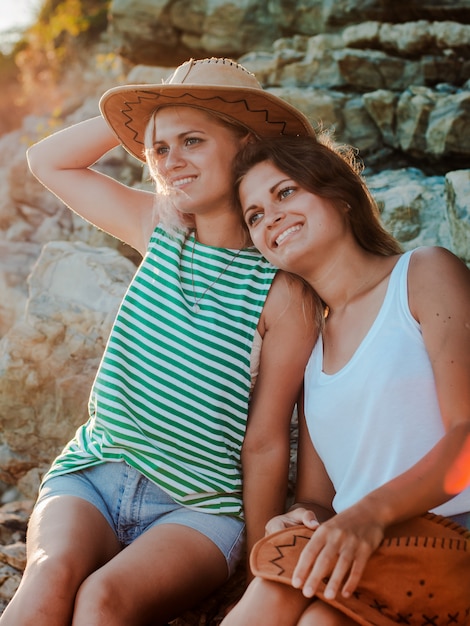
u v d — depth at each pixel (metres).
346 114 4.98
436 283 2.48
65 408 3.93
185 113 2.86
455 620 2.20
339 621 2.14
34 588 2.42
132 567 2.50
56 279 4.15
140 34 6.28
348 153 3.03
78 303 4.02
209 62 2.97
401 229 4.12
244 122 2.89
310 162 2.66
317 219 2.62
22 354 3.98
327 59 5.29
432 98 4.72
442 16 5.10
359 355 2.51
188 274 2.91
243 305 2.85
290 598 2.20
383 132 4.91
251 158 2.73
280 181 2.65
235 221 2.93
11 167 6.13
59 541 2.55
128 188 3.19
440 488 2.23
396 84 5.08
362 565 2.11
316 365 2.70
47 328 4.00
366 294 2.62
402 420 2.42
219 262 2.91
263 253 2.72
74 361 3.94
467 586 2.20
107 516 2.77
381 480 2.44
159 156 2.95
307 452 2.79
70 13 8.23
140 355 2.82
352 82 5.14
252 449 2.83
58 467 2.89
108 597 2.40
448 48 4.98
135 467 2.76
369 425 2.45
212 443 2.79
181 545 2.63
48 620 2.38
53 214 5.91
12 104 9.03
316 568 2.11
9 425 4.01
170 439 2.77
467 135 4.56
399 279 2.54
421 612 2.18
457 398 2.35
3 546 3.38
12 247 5.66
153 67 5.93
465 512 2.42
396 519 2.20
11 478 4.07
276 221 2.65
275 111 2.88
